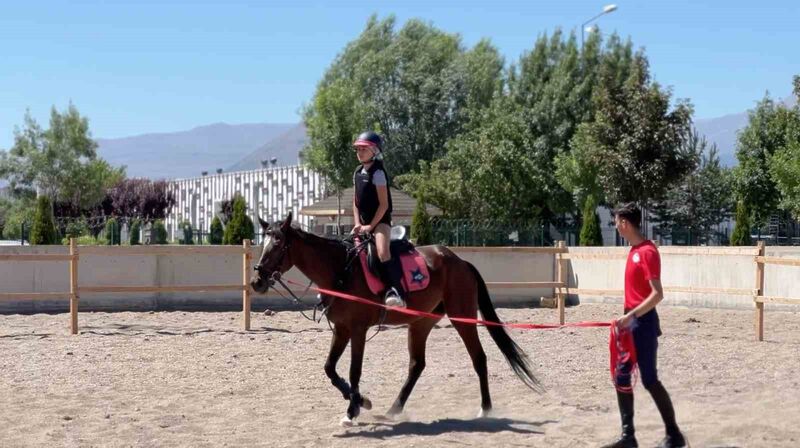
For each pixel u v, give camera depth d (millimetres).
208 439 8406
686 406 9961
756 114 44250
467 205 42062
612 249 22125
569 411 9727
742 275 20578
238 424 9062
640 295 7664
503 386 11234
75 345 14414
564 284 17750
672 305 21891
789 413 9500
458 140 45812
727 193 44781
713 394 10672
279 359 13125
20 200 52938
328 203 35000
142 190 68562
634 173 33906
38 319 18578
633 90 34938
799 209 34938
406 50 54625
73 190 52438
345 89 45188
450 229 29234
